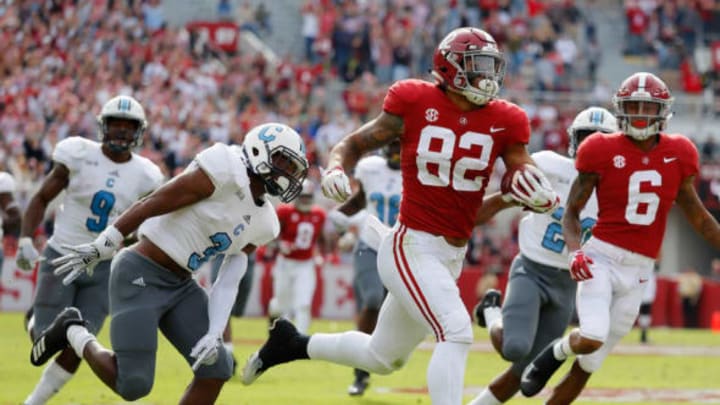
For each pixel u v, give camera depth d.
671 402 34.16
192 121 76.50
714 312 76.31
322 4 91.00
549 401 26.67
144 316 21.75
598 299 24.92
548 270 27.30
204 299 22.52
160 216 22.00
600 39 98.88
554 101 86.69
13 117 73.31
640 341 62.03
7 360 39.84
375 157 34.91
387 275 22.11
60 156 27.50
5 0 80.94
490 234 78.31
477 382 38.34
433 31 91.31
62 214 27.75
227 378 22.28
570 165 27.47
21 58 78.81
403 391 34.91
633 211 25.19
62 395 30.72
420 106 21.80
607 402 33.84
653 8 99.38
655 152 25.17
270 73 85.06
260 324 64.25
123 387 21.80
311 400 31.72
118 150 27.62
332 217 35.28
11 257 67.81
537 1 95.62
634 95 24.58
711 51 96.50
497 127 21.75
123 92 77.19
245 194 21.61
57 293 26.97
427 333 22.84
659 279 76.50
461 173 21.72
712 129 87.25
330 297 71.56
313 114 80.19
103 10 82.88
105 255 21.28
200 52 85.56
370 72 88.19
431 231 21.86
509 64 90.88
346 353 23.44
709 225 25.92
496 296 27.98
